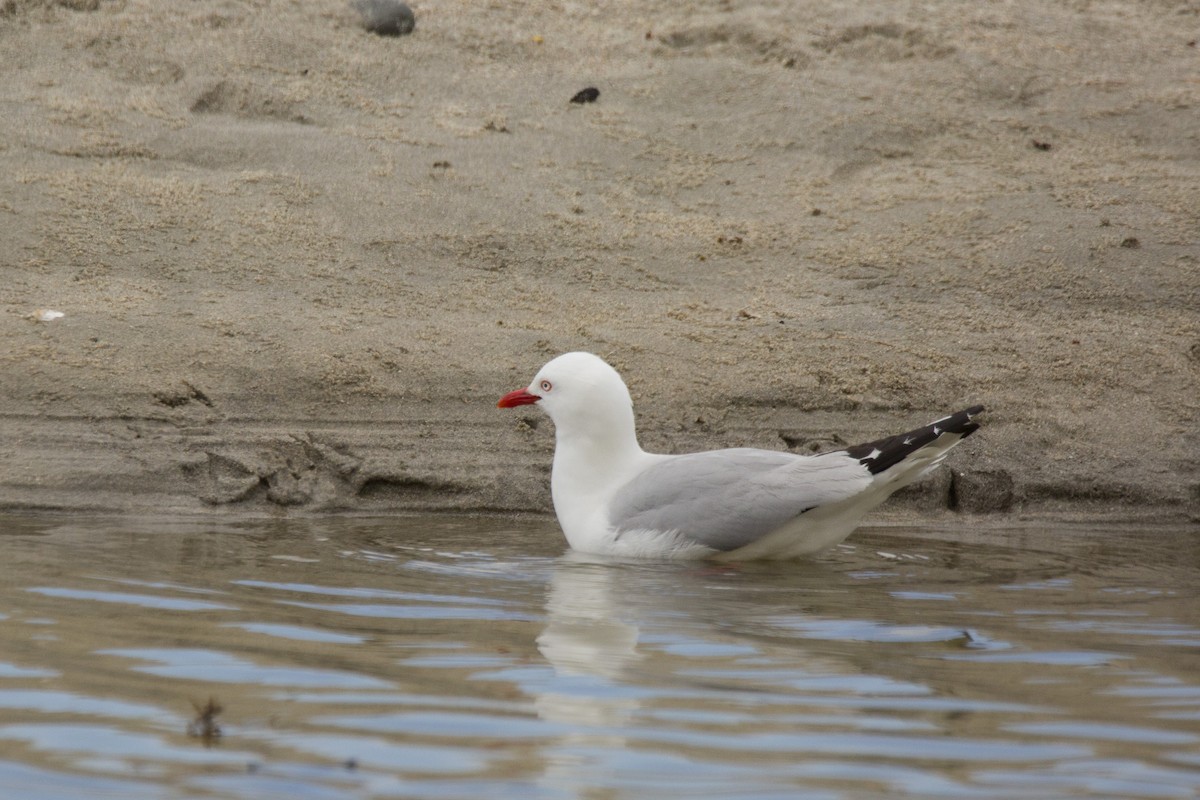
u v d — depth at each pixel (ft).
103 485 36.94
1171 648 25.21
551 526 37.37
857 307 48.73
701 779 18.43
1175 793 18.22
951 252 52.47
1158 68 67.56
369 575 29.94
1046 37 69.56
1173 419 43.39
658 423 41.47
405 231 51.13
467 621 26.11
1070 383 44.70
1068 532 37.86
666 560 33.24
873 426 42.19
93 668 22.40
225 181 52.65
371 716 20.49
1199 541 36.88
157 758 18.78
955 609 28.19
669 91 62.18
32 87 56.90
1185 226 54.08
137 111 56.24
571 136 58.49
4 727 19.71
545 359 43.83
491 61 63.10
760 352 45.19
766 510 32.65
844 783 18.39
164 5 62.69
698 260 51.55
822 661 23.90
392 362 42.86
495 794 17.83
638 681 22.44
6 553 30.76
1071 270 51.26
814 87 63.16
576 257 50.93
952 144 60.18
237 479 37.86
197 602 26.84
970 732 20.34
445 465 39.17
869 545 35.63
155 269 47.16
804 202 55.77
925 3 71.87
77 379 40.52
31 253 47.24
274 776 18.26
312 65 60.70
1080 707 21.56
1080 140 60.95
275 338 43.52
